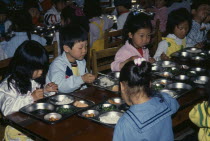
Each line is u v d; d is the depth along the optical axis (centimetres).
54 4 578
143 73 155
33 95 221
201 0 433
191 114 199
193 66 308
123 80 160
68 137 174
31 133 180
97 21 433
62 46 256
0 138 270
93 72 300
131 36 293
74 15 399
